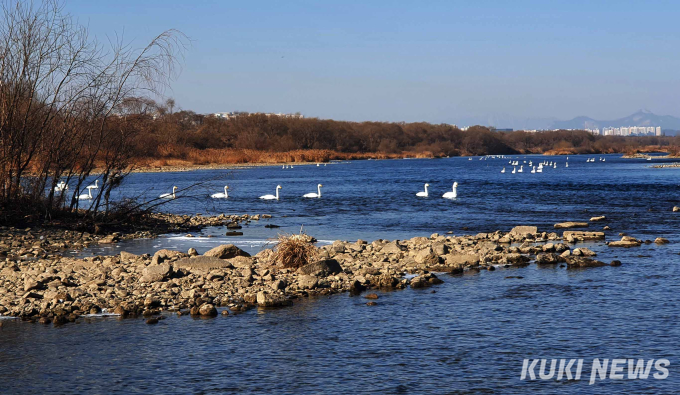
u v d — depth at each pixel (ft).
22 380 33.63
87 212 92.63
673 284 53.31
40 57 83.25
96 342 39.42
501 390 32.22
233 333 41.11
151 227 95.35
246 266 60.70
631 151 638.94
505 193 166.09
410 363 35.73
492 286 53.83
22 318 44.50
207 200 150.10
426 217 111.65
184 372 34.60
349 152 632.38
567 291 51.55
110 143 91.25
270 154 466.70
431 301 48.91
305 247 60.49
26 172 90.27
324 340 39.68
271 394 31.76
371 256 67.87
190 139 477.36
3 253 69.77
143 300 48.01
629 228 92.02
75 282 53.01
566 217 108.99
